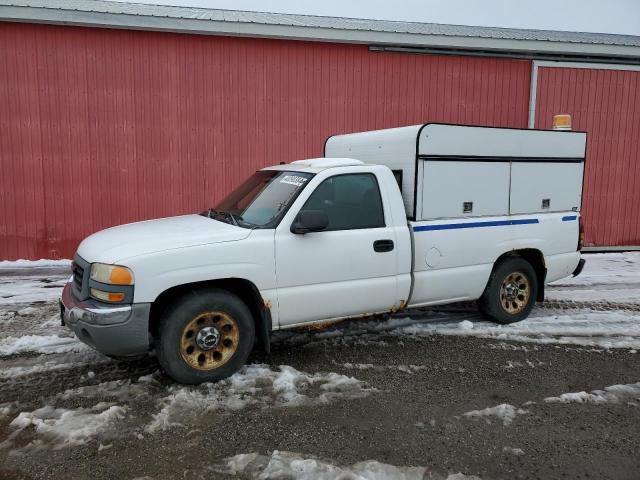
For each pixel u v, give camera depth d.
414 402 4.13
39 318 6.15
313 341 5.46
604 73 10.77
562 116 6.48
